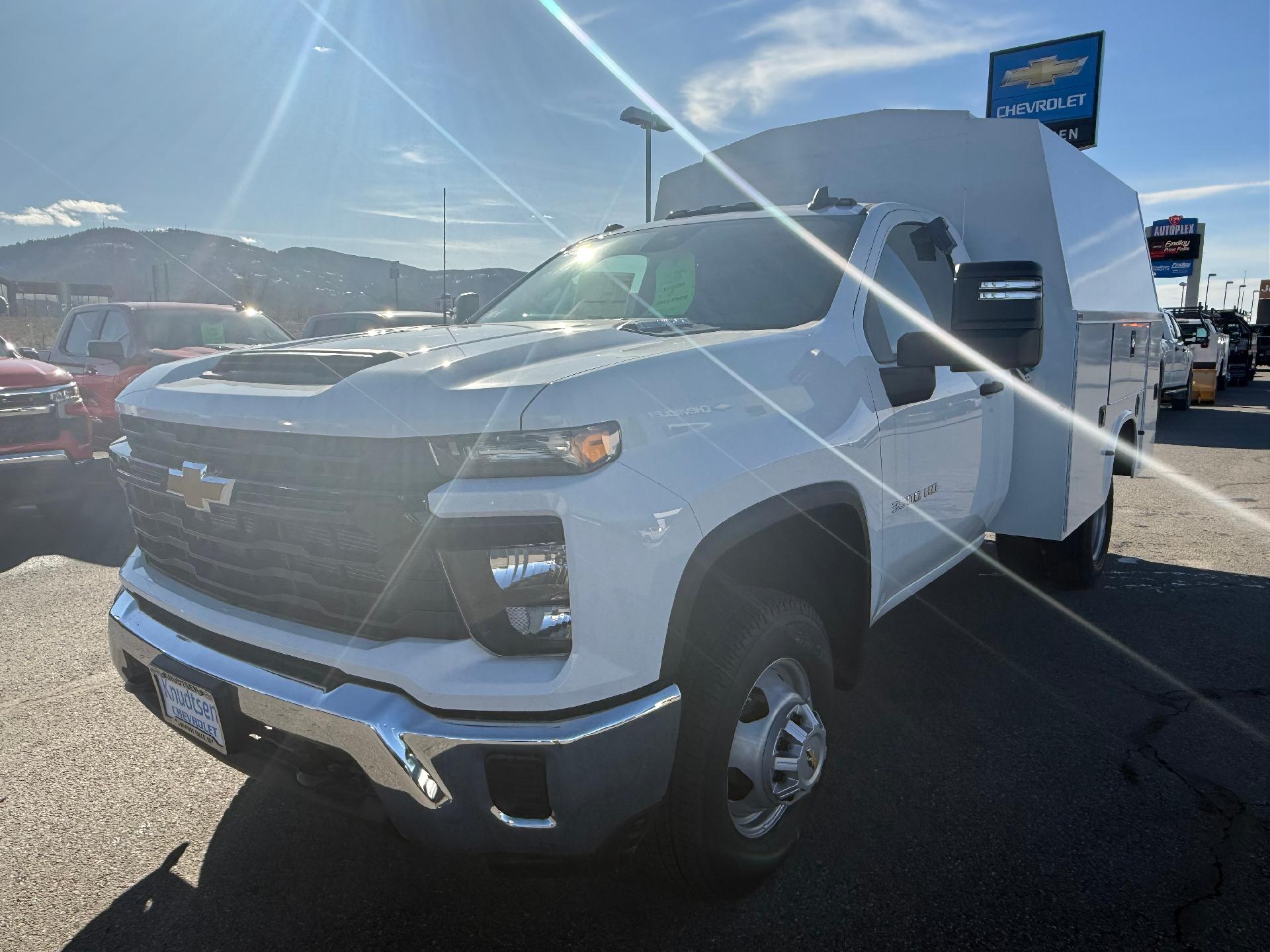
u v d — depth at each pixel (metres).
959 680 4.12
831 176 4.73
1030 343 2.88
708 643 2.27
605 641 1.94
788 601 2.48
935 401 3.33
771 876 2.60
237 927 2.44
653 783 2.05
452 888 2.61
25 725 3.66
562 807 1.91
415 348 2.43
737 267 3.29
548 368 2.15
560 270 3.89
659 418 2.11
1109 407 4.89
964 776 3.23
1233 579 5.79
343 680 2.04
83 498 7.30
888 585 3.19
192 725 2.37
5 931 2.42
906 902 2.52
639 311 3.31
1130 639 4.68
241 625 2.26
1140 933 2.38
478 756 1.89
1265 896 2.54
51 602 5.27
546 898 2.56
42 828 2.92
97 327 10.58
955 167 4.33
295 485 2.12
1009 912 2.47
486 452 1.92
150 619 2.53
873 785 3.17
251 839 2.86
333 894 2.58
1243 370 28.59
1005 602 5.29
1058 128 19.92
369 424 1.98
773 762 2.47
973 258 4.32
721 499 2.16
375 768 1.96
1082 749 3.44
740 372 2.42
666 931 2.41
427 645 1.97
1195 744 3.49
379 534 1.99
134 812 3.01
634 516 1.96
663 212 5.48
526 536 1.91
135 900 2.56
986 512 4.12
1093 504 4.89
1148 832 2.87
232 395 2.30
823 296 3.04
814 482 2.52
